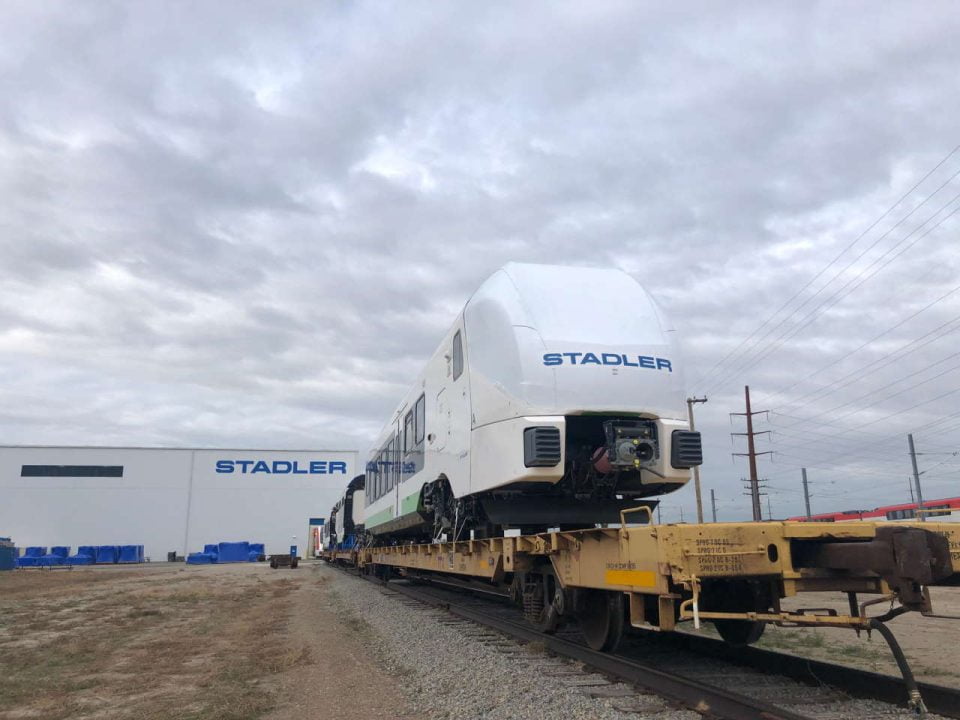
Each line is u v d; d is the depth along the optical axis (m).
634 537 6.08
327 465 68.50
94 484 63.88
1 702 7.28
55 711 6.77
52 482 63.31
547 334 8.39
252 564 55.06
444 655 8.49
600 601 7.55
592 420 8.57
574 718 5.54
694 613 5.28
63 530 62.69
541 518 9.09
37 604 19.50
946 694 5.36
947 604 15.80
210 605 17.45
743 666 7.26
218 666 8.95
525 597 9.12
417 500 13.59
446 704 6.41
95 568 51.38
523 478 8.09
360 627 11.80
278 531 66.31
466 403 9.71
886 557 5.08
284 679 8.03
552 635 8.97
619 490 9.12
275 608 16.17
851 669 6.20
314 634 11.45
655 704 5.75
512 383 8.36
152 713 6.59
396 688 7.31
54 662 9.59
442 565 12.24
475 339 9.39
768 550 5.60
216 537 65.06
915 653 8.80
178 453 65.81
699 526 5.48
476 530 10.74
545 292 8.82
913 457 48.09
